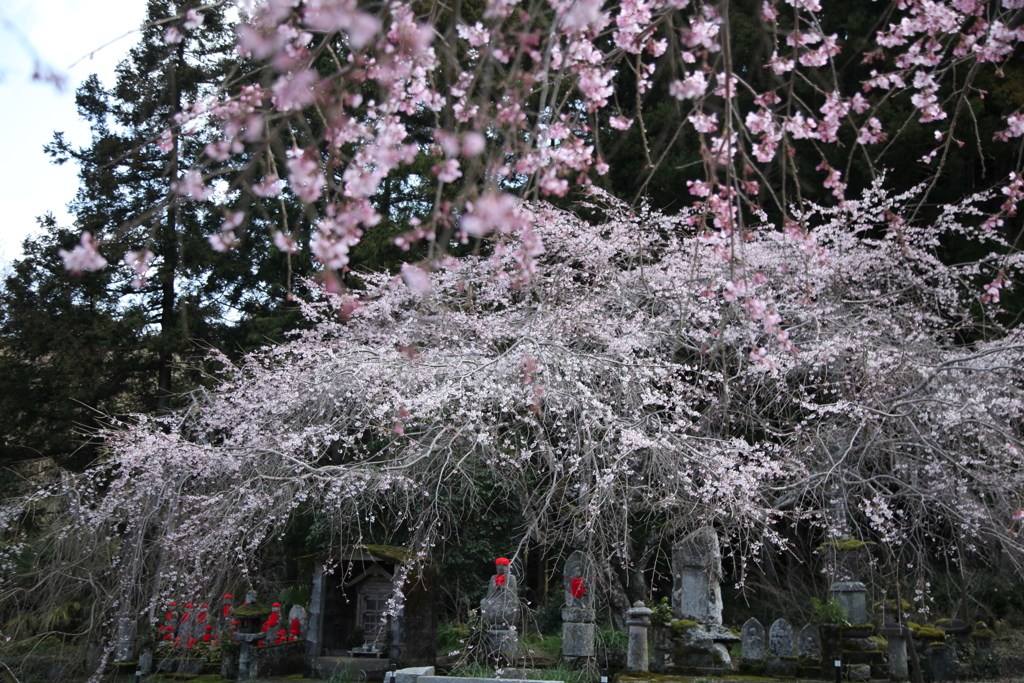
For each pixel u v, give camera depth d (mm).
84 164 13445
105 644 9258
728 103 3096
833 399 9891
